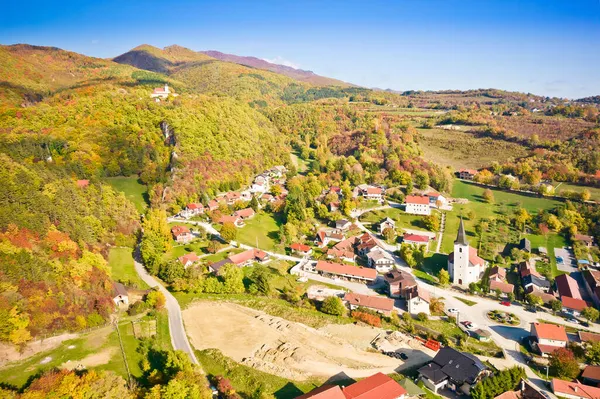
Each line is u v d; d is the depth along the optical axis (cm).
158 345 10750
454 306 14825
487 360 11556
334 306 13725
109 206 18250
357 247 19138
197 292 14750
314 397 8575
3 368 9125
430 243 19850
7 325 9712
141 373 9600
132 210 19188
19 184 14025
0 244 11044
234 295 14812
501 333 13125
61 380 8356
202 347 11456
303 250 18650
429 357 11556
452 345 12269
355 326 13112
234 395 9312
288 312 13775
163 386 8531
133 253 17050
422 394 9769
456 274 16525
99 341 10688
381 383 9350
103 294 12338
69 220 14188
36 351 9856
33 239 12012
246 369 10481
